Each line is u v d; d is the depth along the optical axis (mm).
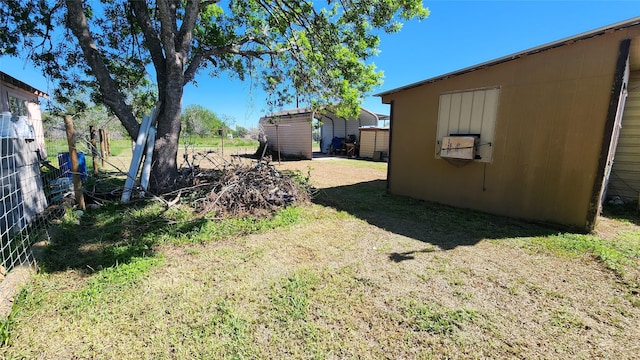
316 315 2025
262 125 18578
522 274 2617
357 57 7020
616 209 4781
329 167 11414
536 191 4008
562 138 3713
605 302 2178
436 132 5195
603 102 3357
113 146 18672
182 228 3682
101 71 4816
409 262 2883
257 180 5164
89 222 3951
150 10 6344
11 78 7965
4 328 1759
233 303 2158
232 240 3465
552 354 1678
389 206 5133
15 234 3209
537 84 3879
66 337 1767
